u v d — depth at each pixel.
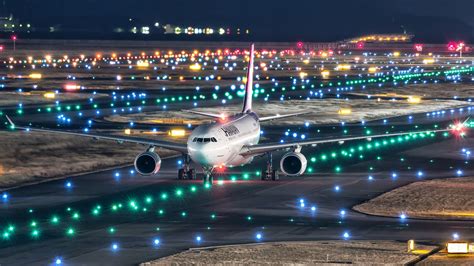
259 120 197.88
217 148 166.12
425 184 175.12
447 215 146.25
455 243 118.06
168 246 125.31
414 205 154.00
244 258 116.50
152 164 172.88
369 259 115.38
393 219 144.00
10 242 128.00
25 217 145.25
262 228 137.12
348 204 156.50
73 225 139.12
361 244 125.25
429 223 141.12
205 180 173.50
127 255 120.12
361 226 138.75
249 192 166.62
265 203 156.62
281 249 121.94
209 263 113.94
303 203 156.62
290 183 176.50
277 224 140.12
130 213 148.12
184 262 114.44
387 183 177.88
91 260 117.50
